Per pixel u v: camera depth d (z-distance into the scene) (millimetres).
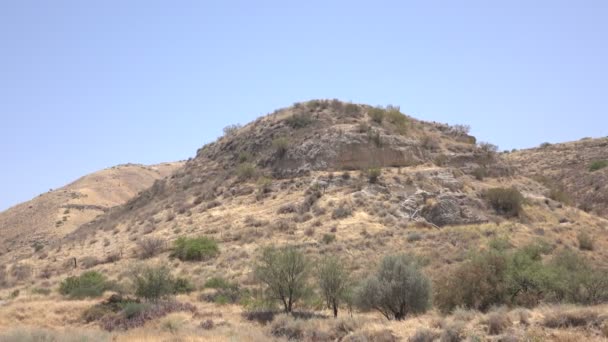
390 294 24422
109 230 64500
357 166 59438
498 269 25609
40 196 123062
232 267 40125
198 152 82812
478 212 50688
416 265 26688
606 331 17297
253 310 28531
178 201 63281
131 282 36688
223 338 21375
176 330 24016
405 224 47344
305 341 22031
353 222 47344
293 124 70625
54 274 46719
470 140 73688
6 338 19500
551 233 48062
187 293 34656
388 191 52812
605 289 24109
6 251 89562
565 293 24234
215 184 64062
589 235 49844
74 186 131500
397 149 60906
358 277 32188
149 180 147875
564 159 101375
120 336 22688
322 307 29453
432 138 69438
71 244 62562
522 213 52625
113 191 129875
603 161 90188
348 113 72562
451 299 25031
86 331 23781
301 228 47250
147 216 62531
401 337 20156
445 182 55531
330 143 61250
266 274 28750
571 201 64812
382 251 40656
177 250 44688
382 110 70562
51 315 29125
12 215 111750
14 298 35188
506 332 18531
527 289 24734
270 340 21359
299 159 61594
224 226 49875
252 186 59656
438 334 19344
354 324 22797
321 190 54219
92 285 35719
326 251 40750
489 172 64562
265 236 46031
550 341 17469
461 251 39719
